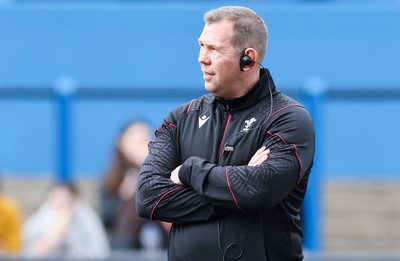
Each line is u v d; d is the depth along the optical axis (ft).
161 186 35.63
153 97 78.07
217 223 34.86
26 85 96.58
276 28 95.45
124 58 96.58
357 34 95.35
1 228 74.49
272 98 35.70
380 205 86.79
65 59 96.73
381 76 95.25
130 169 72.23
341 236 86.02
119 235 69.46
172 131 37.06
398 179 86.07
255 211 34.73
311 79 94.27
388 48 95.25
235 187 34.17
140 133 72.69
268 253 35.19
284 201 35.45
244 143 35.22
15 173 86.79
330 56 95.35
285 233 35.40
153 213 35.65
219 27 35.24
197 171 34.91
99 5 96.73
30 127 85.05
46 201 87.15
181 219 35.32
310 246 75.05
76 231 71.41
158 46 96.32
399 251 83.87
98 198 76.28
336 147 81.51
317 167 75.20
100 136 80.33
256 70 35.70
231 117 35.88
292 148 34.73
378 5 96.68
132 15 96.58
